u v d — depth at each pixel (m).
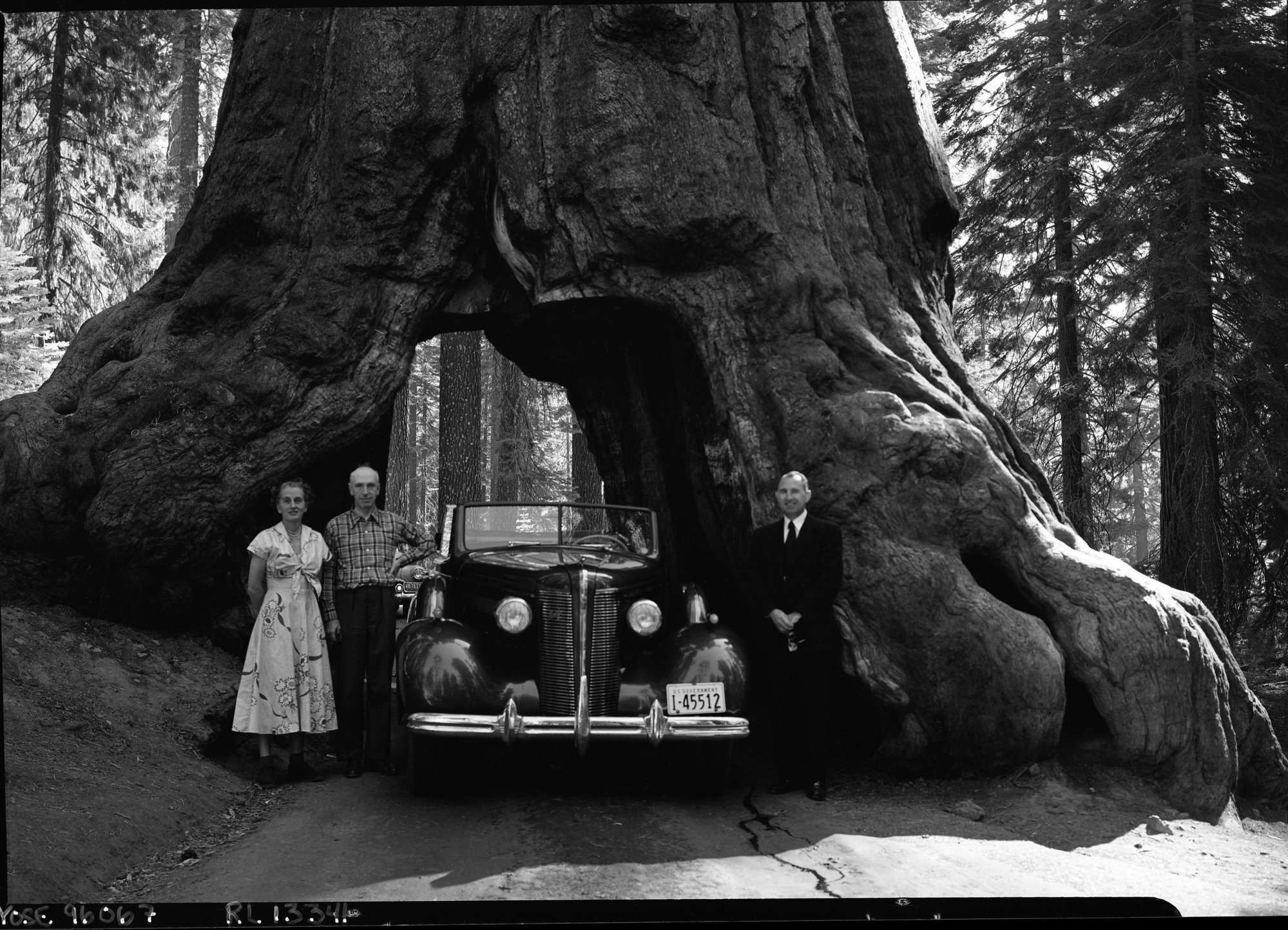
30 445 6.89
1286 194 11.48
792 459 6.64
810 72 7.69
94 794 4.82
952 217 8.15
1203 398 11.23
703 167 7.20
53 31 17.02
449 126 7.70
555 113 7.43
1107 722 6.11
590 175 7.27
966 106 15.76
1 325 13.55
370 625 6.28
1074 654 6.17
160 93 19.66
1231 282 11.38
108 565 6.82
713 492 7.80
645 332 8.84
